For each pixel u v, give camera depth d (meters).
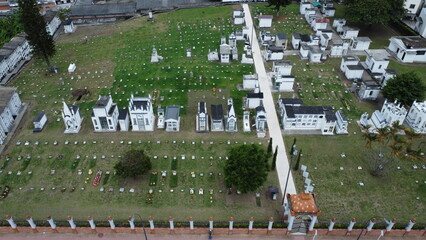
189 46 136.62
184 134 93.44
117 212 72.50
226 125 94.31
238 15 153.38
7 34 143.12
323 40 134.00
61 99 107.25
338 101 105.75
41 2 169.75
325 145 89.56
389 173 81.50
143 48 135.62
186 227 67.75
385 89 99.31
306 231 68.25
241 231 68.12
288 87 110.00
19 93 110.25
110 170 82.38
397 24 145.75
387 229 67.00
